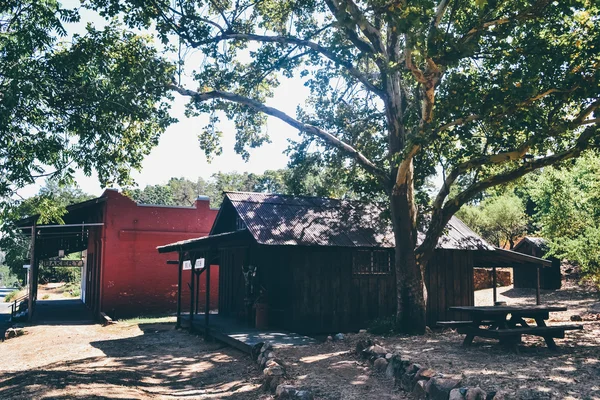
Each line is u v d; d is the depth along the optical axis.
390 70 11.92
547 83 12.72
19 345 18.62
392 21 10.67
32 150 12.78
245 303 17.39
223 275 21.55
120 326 22.30
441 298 18.89
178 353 14.86
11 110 11.98
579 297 24.47
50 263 31.06
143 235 27.61
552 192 22.77
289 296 16.31
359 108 18.53
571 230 22.58
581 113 12.24
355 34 14.13
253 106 14.84
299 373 9.64
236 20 16.59
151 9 14.23
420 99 15.50
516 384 7.46
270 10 17.09
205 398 9.34
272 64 15.95
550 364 8.85
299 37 15.62
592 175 19.38
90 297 31.22
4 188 12.77
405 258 14.27
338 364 10.22
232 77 16.53
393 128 14.77
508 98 11.98
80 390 8.77
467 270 19.53
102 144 13.75
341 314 16.88
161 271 27.83
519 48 12.39
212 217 29.25
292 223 17.19
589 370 8.27
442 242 18.72
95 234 29.73
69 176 13.48
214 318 19.66
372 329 14.40
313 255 16.72
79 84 13.40
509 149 14.83
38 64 12.60
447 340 12.28
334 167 19.47
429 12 9.94
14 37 11.99
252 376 10.68
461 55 10.53
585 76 12.30
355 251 17.45
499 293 28.05
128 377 11.01
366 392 8.20
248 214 17.11
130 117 15.12
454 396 6.99
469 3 13.09
